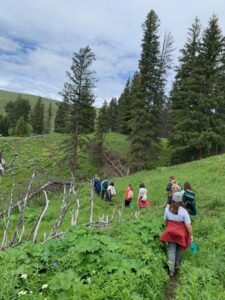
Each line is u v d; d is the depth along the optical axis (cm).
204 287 528
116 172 5038
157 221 986
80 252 627
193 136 4400
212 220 1160
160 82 4734
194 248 847
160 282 637
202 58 4634
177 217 796
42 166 4869
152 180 2895
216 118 4550
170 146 5044
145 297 565
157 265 696
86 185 2909
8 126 10712
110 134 7256
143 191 2028
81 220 1812
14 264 570
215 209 1512
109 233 932
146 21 4588
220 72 4791
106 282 542
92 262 616
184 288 518
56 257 645
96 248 633
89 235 712
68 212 1994
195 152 4625
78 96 4712
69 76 4744
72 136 4650
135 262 644
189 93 4547
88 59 4756
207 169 2903
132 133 4450
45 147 6097
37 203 2286
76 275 553
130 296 509
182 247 782
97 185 2619
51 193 2673
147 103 4506
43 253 648
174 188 1199
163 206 1695
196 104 4631
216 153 4822
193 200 1232
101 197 2481
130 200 2175
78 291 488
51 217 1877
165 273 678
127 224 988
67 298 482
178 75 5150
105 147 6028
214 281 576
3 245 719
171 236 781
